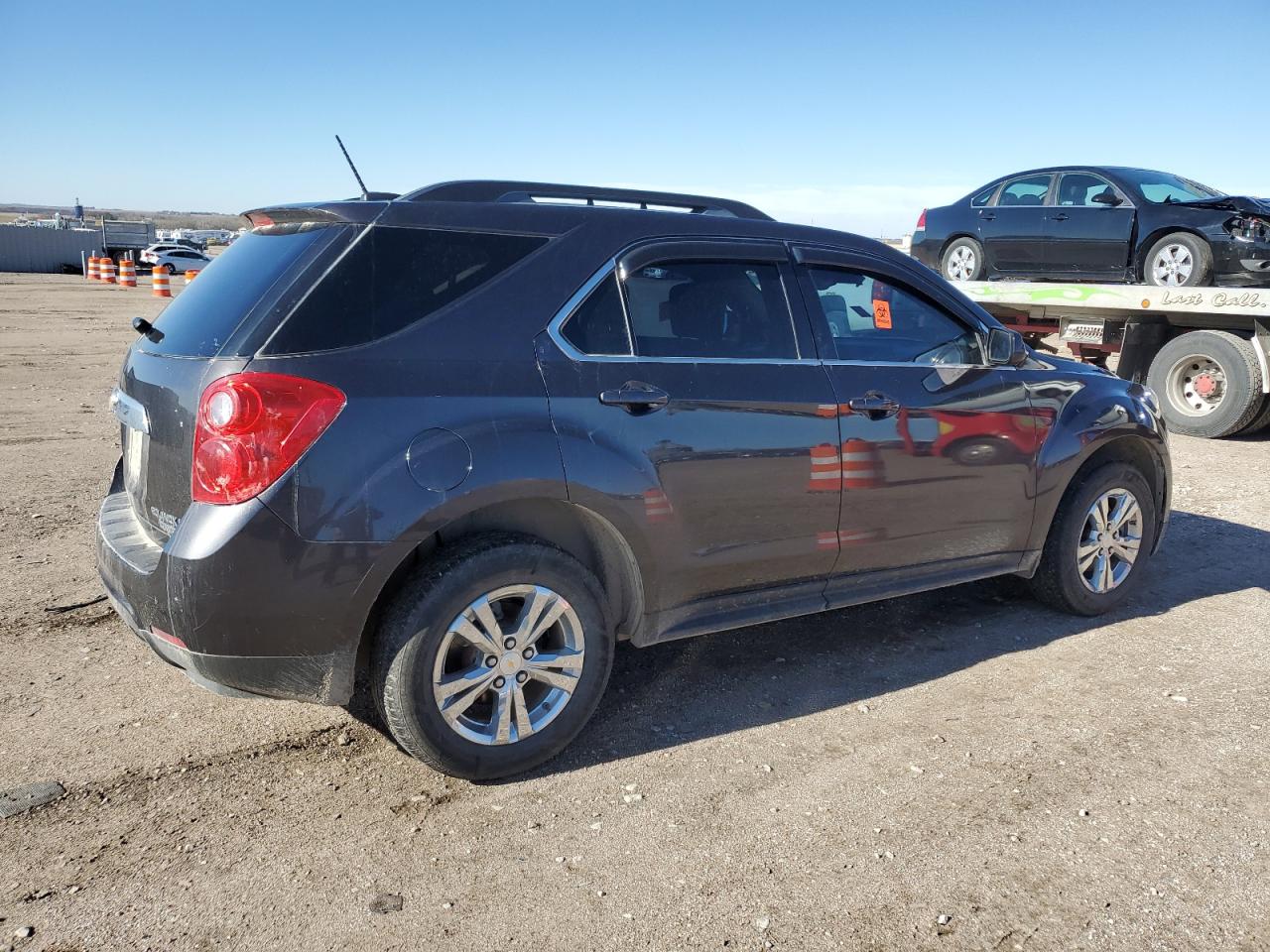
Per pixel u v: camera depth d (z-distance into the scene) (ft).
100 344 53.93
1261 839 9.60
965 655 14.08
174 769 10.62
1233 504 22.85
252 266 10.29
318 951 7.92
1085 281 35.17
